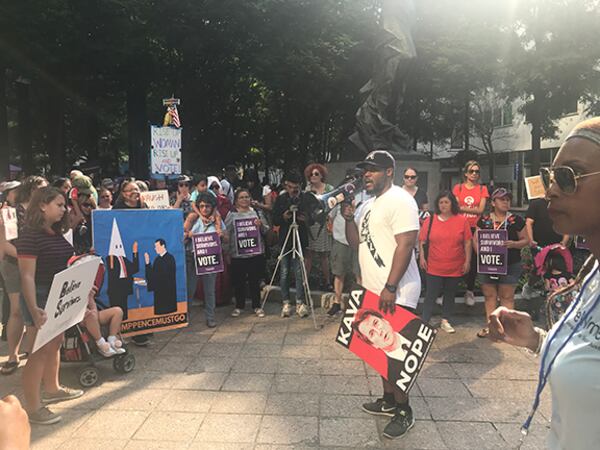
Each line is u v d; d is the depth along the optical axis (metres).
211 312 6.20
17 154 32.69
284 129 28.84
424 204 7.68
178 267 5.66
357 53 20.16
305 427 3.56
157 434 3.47
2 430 1.13
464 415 3.77
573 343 1.23
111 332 4.63
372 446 3.31
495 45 18.30
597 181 1.17
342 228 6.35
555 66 17.41
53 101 22.81
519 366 4.76
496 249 5.62
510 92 19.70
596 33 17.25
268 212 8.37
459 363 4.86
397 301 3.51
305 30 17.92
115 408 3.88
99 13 15.84
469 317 6.48
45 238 3.73
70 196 6.31
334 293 6.88
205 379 4.47
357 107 22.86
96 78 19.56
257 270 6.72
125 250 5.34
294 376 4.53
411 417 3.51
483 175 48.78
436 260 5.68
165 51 19.14
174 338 5.72
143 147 20.94
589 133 1.20
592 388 1.12
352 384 4.34
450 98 23.53
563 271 5.40
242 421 3.66
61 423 3.63
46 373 3.96
